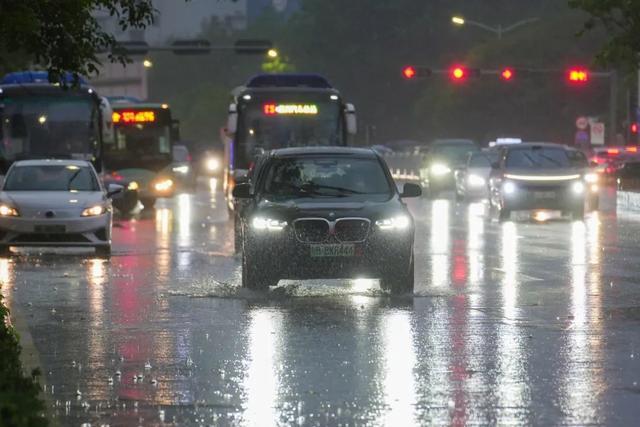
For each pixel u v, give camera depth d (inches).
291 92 3309.5
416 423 854.5
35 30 1353.3
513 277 1797.5
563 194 3179.1
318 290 1647.4
